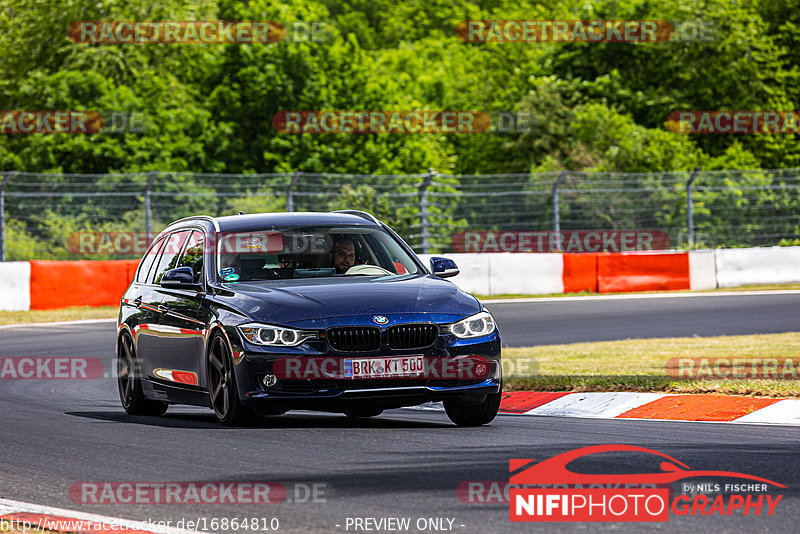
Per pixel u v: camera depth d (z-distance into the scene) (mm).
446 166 117625
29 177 101062
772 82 128375
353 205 84125
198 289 27938
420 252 83062
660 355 40344
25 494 18766
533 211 86438
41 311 71125
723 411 27016
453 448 22094
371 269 28609
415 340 25219
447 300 26188
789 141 123000
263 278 28062
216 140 109688
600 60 129625
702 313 62875
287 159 109500
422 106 131875
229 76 117000
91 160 104375
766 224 94688
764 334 49781
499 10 172875
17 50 122000
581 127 115562
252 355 24906
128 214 80938
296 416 30219
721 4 124938
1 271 70750
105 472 20578
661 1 126750
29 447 24094
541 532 15000
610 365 37375
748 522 15289
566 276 81062
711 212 93875
